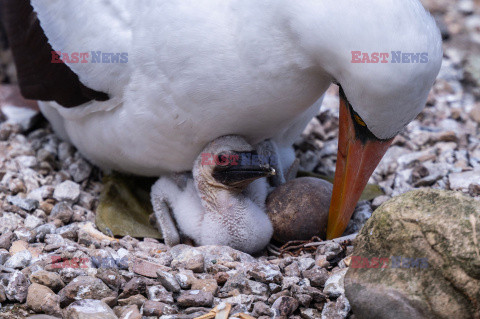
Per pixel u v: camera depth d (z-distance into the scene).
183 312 3.31
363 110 3.34
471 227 2.93
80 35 3.93
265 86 3.51
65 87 4.12
